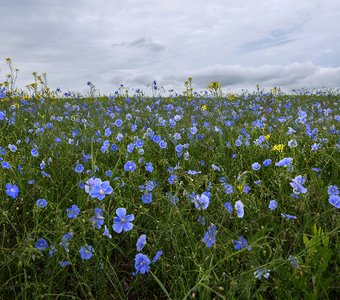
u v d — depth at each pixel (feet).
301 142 3.52
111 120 5.26
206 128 4.36
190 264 1.64
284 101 8.52
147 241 1.87
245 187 2.16
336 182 2.54
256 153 3.31
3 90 5.67
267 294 1.57
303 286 1.45
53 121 4.66
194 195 2.00
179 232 1.82
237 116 5.56
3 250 1.68
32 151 2.81
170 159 3.22
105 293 1.58
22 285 1.55
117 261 1.87
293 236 1.79
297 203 2.00
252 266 1.49
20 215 2.08
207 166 3.03
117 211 1.60
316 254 1.58
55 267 1.57
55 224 1.80
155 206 2.08
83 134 3.57
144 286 1.66
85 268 1.63
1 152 2.86
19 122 4.29
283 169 2.55
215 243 1.64
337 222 1.75
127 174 2.61
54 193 2.37
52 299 1.50
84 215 1.69
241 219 2.01
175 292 1.44
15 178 2.39
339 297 1.53
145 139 3.43
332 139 3.65
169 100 7.99
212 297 1.43
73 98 8.11
